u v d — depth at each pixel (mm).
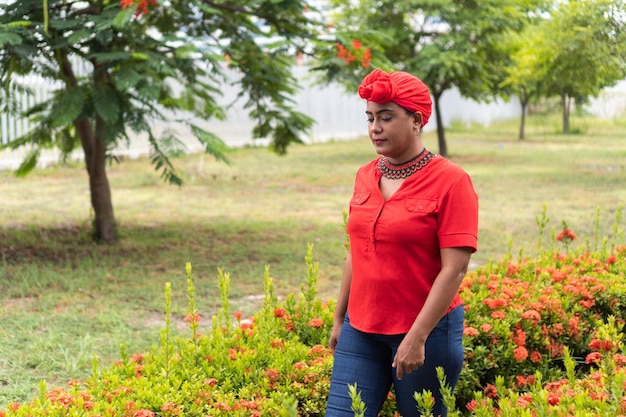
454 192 2488
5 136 14047
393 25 16547
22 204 11281
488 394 3564
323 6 17094
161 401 2842
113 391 2918
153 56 6734
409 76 2547
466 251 2494
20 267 7059
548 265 5070
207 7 7035
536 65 14461
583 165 16094
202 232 9156
